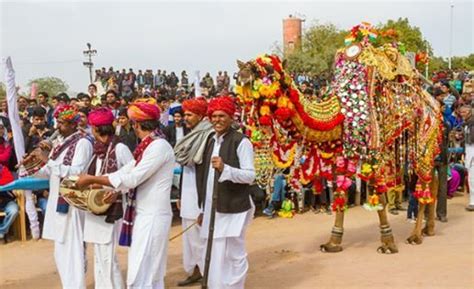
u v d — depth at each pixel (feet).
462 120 43.50
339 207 25.63
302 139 22.66
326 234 30.09
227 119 17.93
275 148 21.56
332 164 24.86
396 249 25.70
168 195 16.99
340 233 26.23
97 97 43.47
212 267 17.84
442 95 32.32
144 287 16.46
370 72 24.41
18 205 29.27
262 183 21.36
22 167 20.49
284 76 20.54
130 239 16.80
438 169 32.71
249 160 17.84
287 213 34.55
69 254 18.99
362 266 23.61
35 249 27.78
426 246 27.02
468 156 36.81
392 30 26.73
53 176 19.38
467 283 20.88
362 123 23.84
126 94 73.05
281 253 26.30
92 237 18.12
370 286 20.83
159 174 16.72
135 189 16.89
